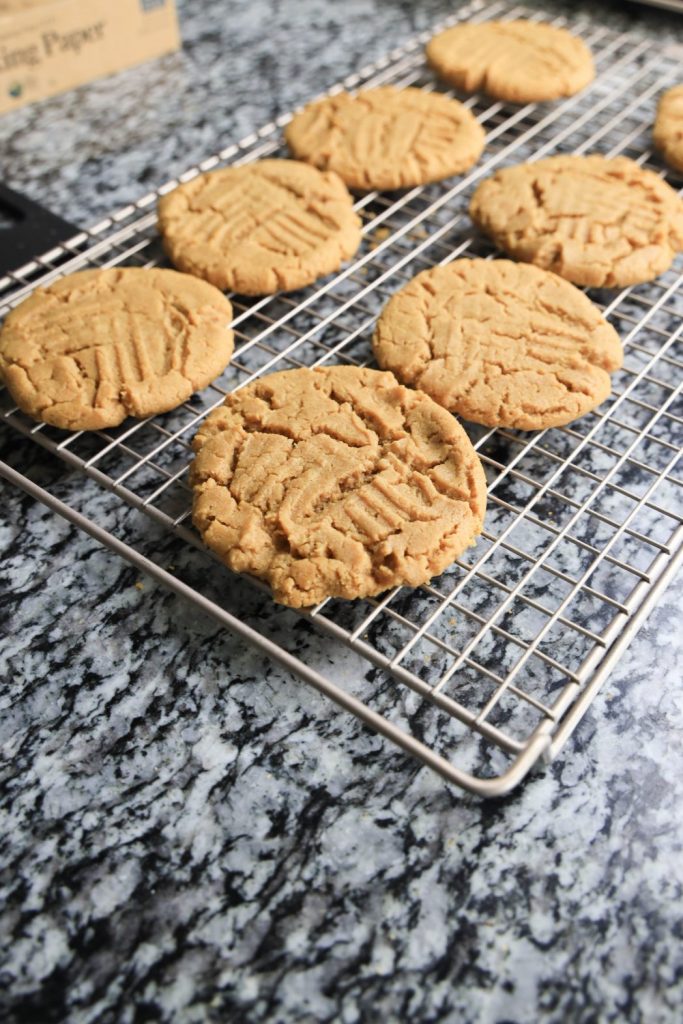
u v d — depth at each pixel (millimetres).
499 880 287
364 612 329
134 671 323
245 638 300
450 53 507
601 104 499
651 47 542
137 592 339
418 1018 269
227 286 405
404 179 448
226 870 289
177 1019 270
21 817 298
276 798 300
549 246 411
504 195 433
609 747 306
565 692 292
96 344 378
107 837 294
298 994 272
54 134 502
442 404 365
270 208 428
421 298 395
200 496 335
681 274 417
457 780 275
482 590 334
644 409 381
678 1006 270
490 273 402
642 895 284
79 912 284
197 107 517
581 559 341
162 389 364
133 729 312
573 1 578
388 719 311
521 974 274
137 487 360
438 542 320
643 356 396
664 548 321
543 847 291
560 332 381
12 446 375
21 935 281
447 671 307
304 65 544
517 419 359
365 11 586
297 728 311
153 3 530
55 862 291
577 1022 268
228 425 353
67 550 350
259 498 332
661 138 462
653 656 323
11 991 274
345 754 306
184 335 381
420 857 290
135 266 431
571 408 360
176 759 307
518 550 325
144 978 275
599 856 290
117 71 540
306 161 458
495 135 484
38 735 312
